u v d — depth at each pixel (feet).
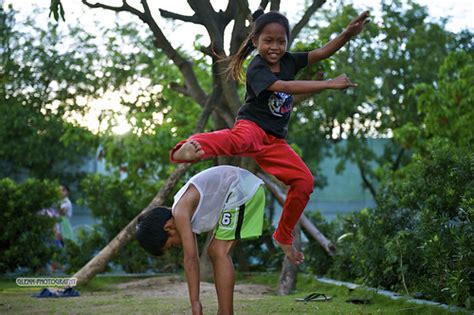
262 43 11.75
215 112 25.00
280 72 12.14
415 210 20.24
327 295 20.03
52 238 28.58
